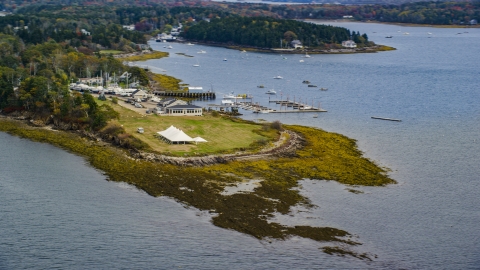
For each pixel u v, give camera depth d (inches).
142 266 5251.0
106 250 5492.1
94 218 6107.3
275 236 5836.6
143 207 6392.7
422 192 7140.8
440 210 6643.7
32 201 6491.1
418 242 5890.8
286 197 6766.7
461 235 6067.9
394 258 5565.9
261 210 6392.7
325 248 5669.3
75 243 5590.6
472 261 5575.8
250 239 5767.7
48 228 5861.2
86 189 6870.1
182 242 5669.3
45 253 5393.7
